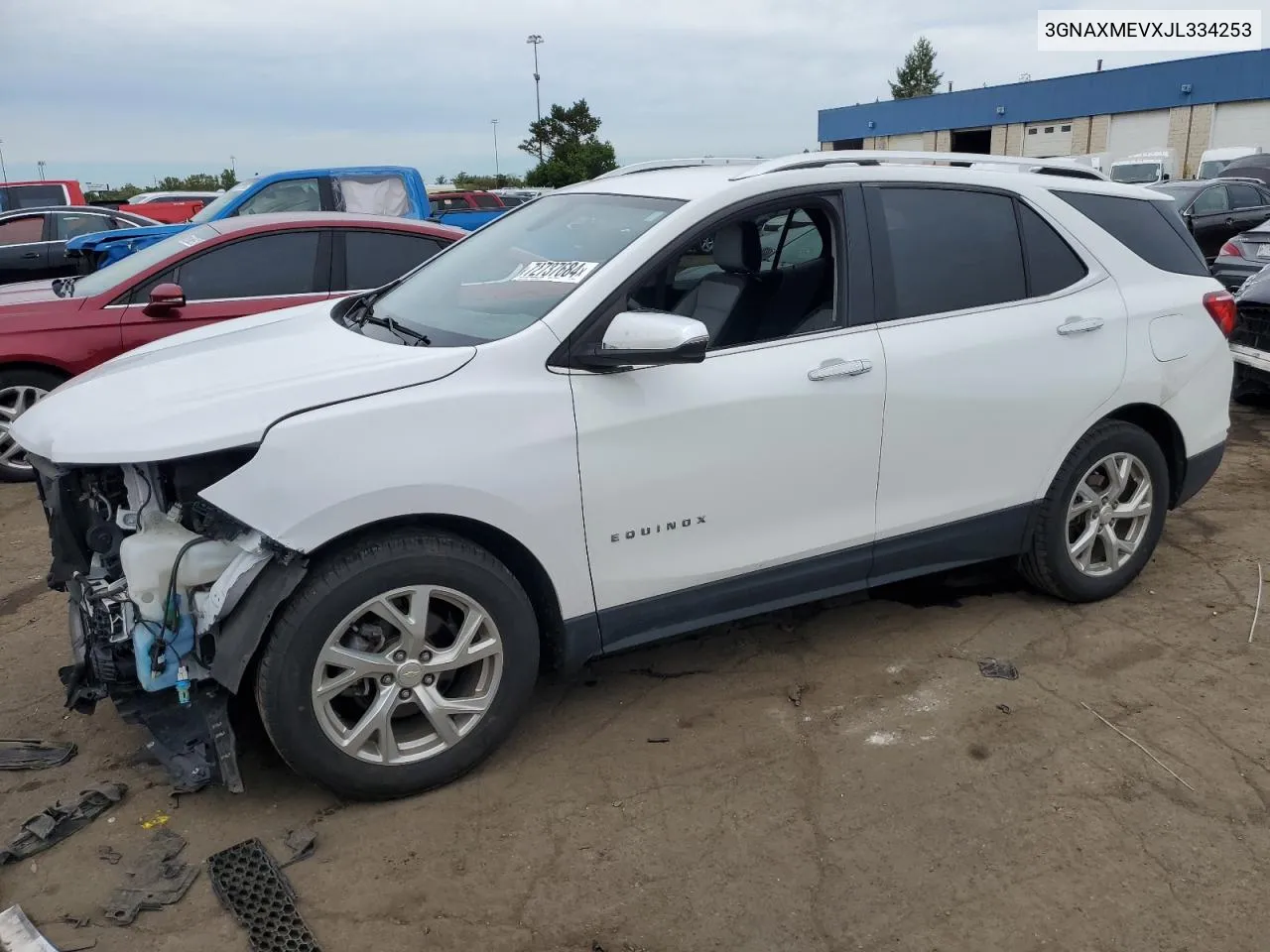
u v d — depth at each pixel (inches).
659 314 113.9
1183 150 1504.7
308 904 101.9
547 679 146.4
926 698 139.5
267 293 254.5
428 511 110.2
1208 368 168.4
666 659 151.7
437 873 106.3
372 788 115.2
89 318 239.9
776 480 131.6
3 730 134.4
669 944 96.7
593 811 116.2
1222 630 158.4
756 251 135.6
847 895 102.7
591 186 155.6
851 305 136.8
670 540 126.6
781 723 133.9
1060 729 131.5
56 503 118.8
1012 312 148.3
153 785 121.9
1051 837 110.8
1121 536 169.2
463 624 116.8
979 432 146.2
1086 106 1625.2
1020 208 152.3
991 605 168.9
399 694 114.6
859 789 119.6
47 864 107.7
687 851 109.4
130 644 113.9
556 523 118.0
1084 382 153.3
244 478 104.1
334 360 120.9
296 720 108.9
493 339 120.3
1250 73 1402.6
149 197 896.3
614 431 119.5
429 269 157.6
